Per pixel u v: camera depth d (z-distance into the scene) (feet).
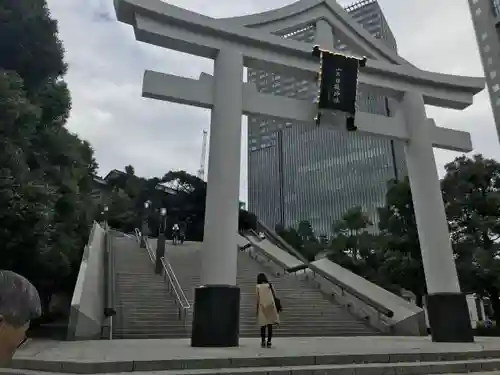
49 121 49.42
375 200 204.13
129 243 73.31
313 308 46.62
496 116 142.82
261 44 34.81
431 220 36.35
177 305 41.98
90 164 75.10
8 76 38.78
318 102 35.86
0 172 34.53
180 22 32.04
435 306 33.86
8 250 37.19
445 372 21.03
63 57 53.67
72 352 21.85
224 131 30.91
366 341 32.04
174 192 140.87
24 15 48.62
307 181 238.68
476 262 55.57
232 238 28.94
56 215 44.68
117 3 30.68
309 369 18.30
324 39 39.09
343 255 83.71
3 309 4.61
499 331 60.13
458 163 62.03
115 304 41.42
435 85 41.19
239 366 18.92
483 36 152.76
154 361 17.85
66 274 46.24
